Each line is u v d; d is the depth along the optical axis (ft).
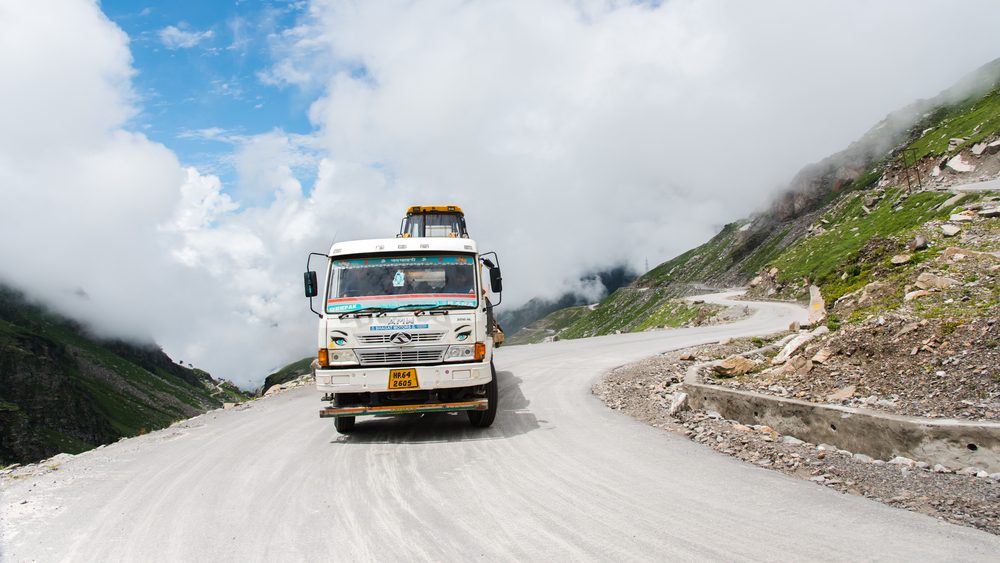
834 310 57.98
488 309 35.83
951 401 26.35
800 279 343.05
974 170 326.03
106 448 35.81
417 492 22.58
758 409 31.12
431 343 31.99
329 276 33.45
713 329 123.44
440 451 29.30
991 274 44.39
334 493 22.91
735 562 15.11
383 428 36.50
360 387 31.30
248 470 27.30
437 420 38.14
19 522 20.93
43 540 19.04
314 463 28.09
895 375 31.30
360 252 33.73
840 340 37.86
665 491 21.29
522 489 22.31
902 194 366.02
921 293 43.98
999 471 20.52
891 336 35.14
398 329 31.94
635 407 39.42
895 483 20.63
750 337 83.51
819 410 27.04
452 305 32.45
